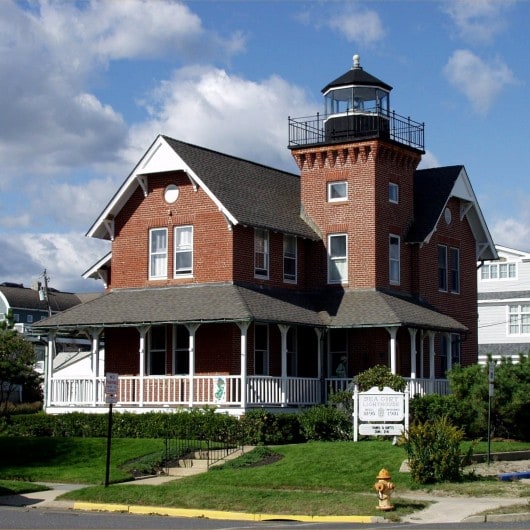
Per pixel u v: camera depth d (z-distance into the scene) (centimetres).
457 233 4762
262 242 4103
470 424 3662
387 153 4278
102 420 3759
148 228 4159
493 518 2216
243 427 3481
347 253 4241
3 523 2172
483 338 6688
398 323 3888
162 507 2470
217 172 4156
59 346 7175
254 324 3991
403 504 2356
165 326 4081
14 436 3794
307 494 2514
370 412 3197
